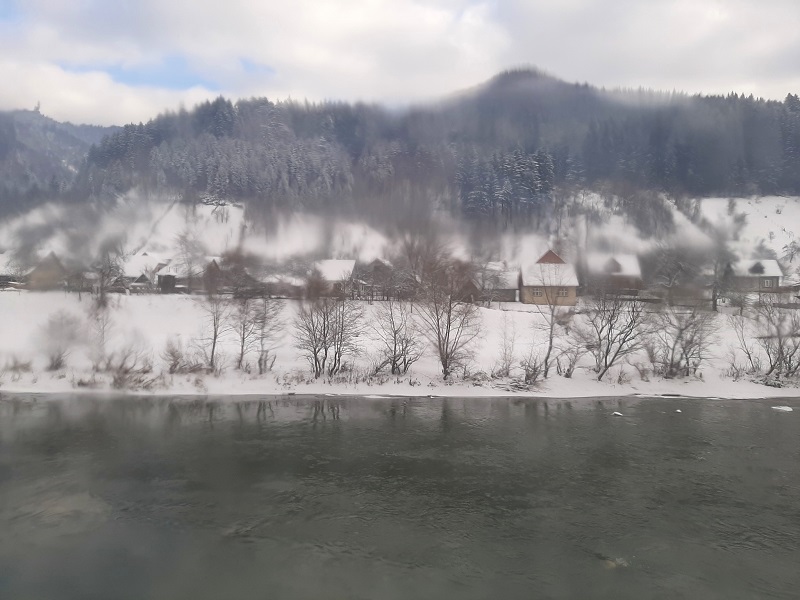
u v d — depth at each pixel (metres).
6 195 110.44
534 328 50.91
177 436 28.25
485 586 14.88
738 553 16.94
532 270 75.62
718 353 46.84
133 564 15.76
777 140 116.44
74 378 37.91
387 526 18.39
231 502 20.14
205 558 16.14
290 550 16.67
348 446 27.05
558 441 28.19
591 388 39.56
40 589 14.47
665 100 152.75
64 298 53.44
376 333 45.97
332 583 14.91
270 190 126.12
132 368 39.44
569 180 113.31
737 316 54.44
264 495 20.83
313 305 42.38
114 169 130.12
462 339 45.53
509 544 17.27
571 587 14.91
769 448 27.17
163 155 136.12
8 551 16.42
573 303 71.25
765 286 74.56
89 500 20.16
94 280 57.62
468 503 20.33
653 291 67.44
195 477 22.53
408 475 23.16
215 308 44.09
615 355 41.06
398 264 76.81
